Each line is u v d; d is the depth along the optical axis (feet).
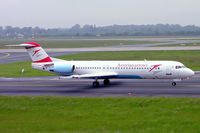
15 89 262.47
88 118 152.46
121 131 128.67
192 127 132.98
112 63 281.13
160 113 158.10
